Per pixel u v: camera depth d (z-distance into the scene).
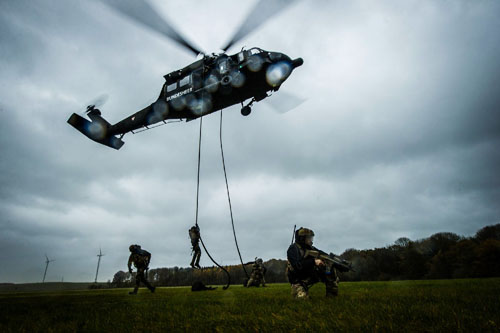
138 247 8.91
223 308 3.65
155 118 14.27
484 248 53.25
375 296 4.27
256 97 12.60
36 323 2.91
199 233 8.66
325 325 2.35
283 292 6.62
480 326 2.09
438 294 4.13
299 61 12.13
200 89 12.30
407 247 68.06
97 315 3.35
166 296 6.41
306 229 4.64
